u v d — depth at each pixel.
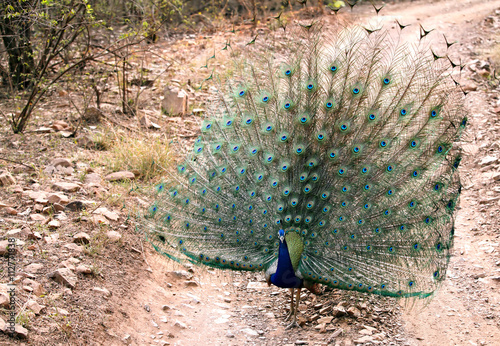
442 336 5.34
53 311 4.75
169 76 12.28
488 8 19.27
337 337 5.30
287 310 5.95
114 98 10.92
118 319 5.14
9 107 9.99
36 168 7.68
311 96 5.62
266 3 18.16
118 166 8.21
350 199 5.47
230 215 5.66
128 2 11.58
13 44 10.18
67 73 10.90
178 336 5.30
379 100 5.54
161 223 5.75
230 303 6.11
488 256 6.67
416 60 5.69
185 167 5.98
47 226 6.20
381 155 5.52
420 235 5.32
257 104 5.82
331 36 5.77
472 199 8.01
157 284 6.11
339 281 5.28
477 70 12.35
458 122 5.54
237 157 5.79
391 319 5.68
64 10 8.83
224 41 14.86
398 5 20.41
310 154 5.56
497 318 5.58
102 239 6.21
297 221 5.44
